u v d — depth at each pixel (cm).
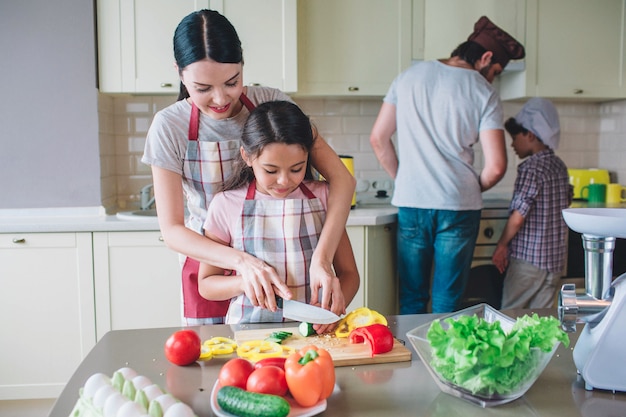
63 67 299
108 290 287
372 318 136
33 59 297
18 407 292
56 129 301
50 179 303
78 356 289
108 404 90
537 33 336
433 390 111
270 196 157
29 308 285
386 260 310
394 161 312
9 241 280
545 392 110
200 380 115
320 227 159
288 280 154
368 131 361
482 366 101
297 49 319
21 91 298
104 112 320
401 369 121
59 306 286
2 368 287
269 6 310
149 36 304
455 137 280
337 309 140
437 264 292
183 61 145
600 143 383
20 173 301
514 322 114
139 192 346
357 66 326
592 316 112
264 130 140
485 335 101
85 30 298
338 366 122
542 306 306
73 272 285
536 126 302
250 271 138
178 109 169
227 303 179
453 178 282
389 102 300
